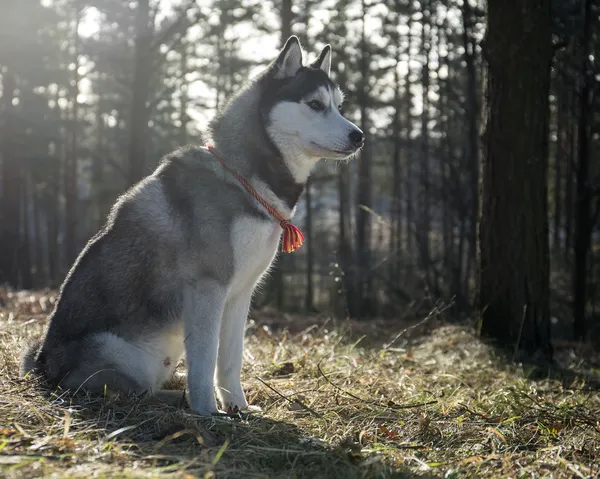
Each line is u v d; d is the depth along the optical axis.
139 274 3.84
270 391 4.41
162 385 4.22
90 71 21.62
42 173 24.91
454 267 14.59
